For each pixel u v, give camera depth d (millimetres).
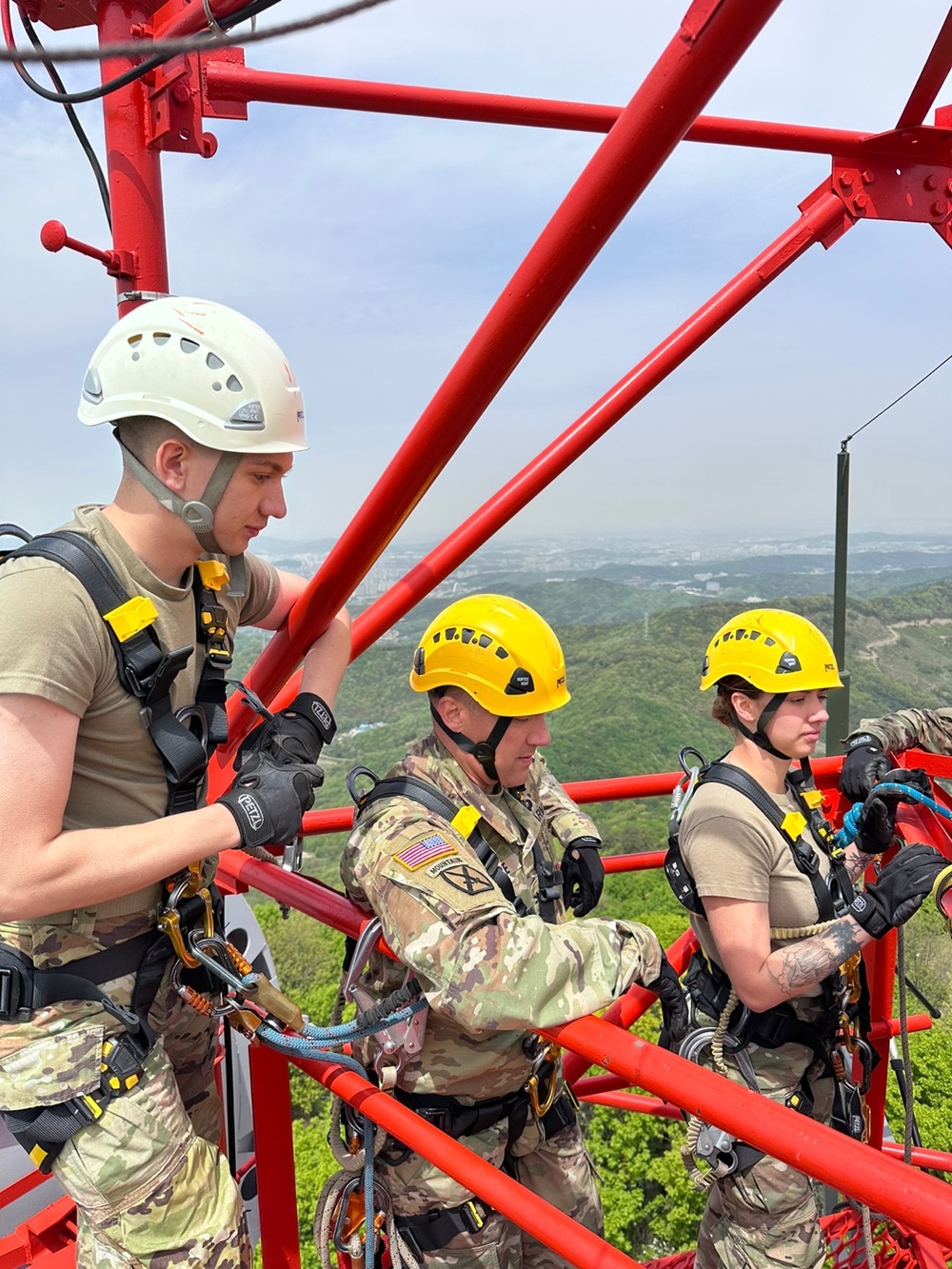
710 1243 2705
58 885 1396
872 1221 3074
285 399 1607
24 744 1388
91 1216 1597
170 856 1485
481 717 2057
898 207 2744
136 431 1571
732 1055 2545
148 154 2385
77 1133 1586
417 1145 1758
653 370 2711
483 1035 1998
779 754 2578
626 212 1335
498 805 2158
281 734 1866
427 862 1799
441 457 1805
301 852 2398
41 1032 1596
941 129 2623
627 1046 1534
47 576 1465
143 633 1528
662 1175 24703
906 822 2617
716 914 2383
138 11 2293
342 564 2027
